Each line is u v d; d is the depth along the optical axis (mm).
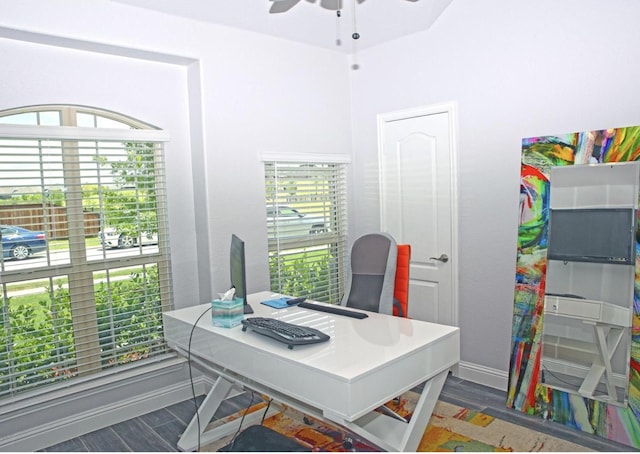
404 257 2906
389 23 3637
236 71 3385
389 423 2547
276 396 2232
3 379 2658
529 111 3066
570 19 2846
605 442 2611
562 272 2863
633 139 2596
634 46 2619
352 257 3059
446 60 3479
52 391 2842
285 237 3822
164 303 3311
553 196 2900
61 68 2822
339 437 2779
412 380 2021
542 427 2797
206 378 3432
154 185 3238
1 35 2572
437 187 3639
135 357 3189
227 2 3115
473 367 3488
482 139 3320
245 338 2234
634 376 2557
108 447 2773
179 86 3318
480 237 3387
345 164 4223
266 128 3582
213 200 3299
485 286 3381
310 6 3410
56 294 2852
